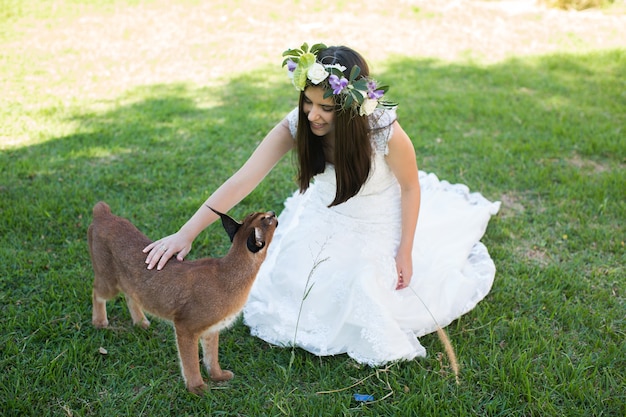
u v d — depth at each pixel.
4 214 4.78
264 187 5.47
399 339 3.37
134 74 8.51
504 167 5.85
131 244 3.21
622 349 3.48
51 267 4.21
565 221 4.95
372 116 3.30
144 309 3.16
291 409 3.03
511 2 12.66
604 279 4.21
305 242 3.71
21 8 11.19
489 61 9.27
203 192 5.25
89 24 10.66
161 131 6.59
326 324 3.54
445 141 6.46
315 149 3.38
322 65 3.01
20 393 3.11
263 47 9.81
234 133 6.58
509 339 3.59
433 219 4.27
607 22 11.29
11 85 7.83
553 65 8.99
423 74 8.66
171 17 11.23
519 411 3.04
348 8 11.98
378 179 3.52
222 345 3.57
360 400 3.13
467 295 3.81
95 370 3.30
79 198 5.06
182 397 3.15
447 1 12.54
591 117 7.06
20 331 3.59
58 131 6.48
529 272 4.29
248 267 2.97
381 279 3.52
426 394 3.13
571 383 3.15
